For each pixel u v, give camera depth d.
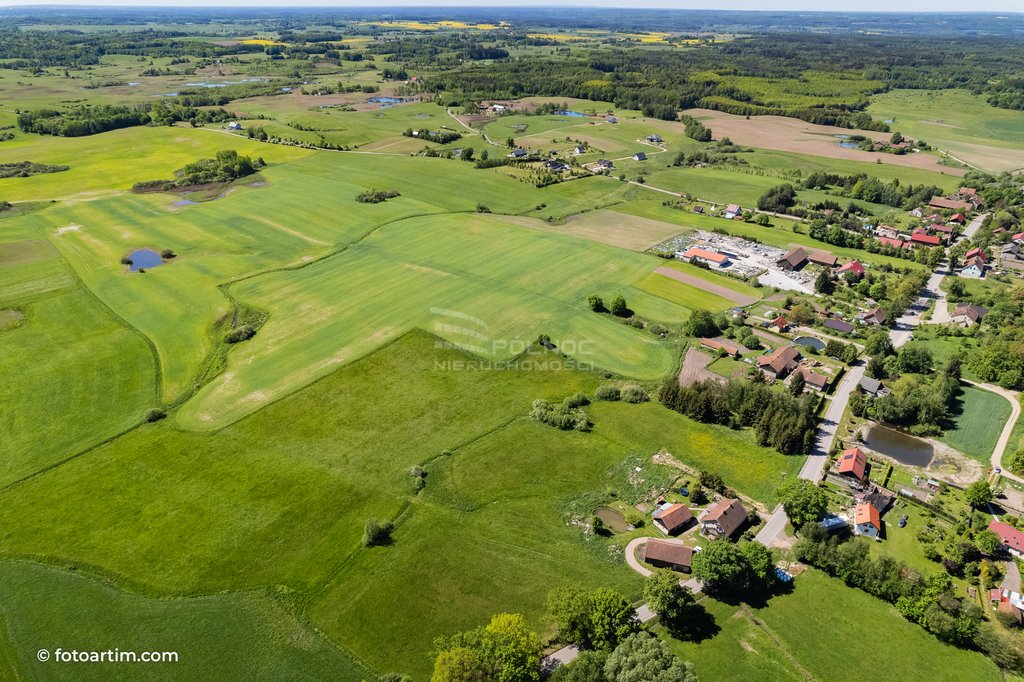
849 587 62.56
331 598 59.84
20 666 53.19
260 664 53.66
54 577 61.28
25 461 76.81
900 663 54.72
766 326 114.44
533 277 131.12
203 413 86.25
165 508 70.00
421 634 56.56
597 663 51.09
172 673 52.72
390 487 73.94
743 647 55.81
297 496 72.06
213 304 116.75
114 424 83.81
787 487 71.81
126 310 113.94
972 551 66.31
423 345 103.88
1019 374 96.25
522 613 58.59
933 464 81.12
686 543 67.19
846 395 95.56
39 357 98.75
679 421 87.88
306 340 104.94
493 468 77.56
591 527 69.25
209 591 60.19
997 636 55.06
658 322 114.88
